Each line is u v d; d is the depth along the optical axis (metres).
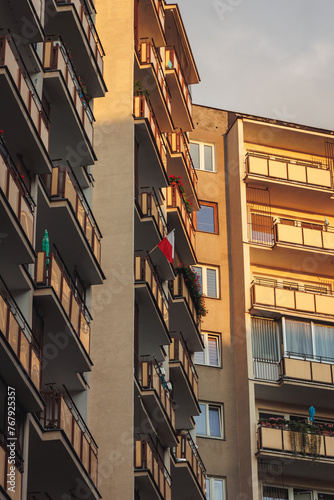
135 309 40.88
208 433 50.25
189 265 50.00
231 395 51.22
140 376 41.34
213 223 55.22
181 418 46.84
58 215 34.19
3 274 30.95
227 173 56.66
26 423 29.83
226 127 58.00
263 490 49.28
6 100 30.59
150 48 45.91
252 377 50.75
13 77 30.69
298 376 50.91
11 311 28.89
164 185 45.22
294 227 54.59
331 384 51.16
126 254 40.09
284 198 56.25
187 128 52.69
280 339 52.09
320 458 49.31
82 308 36.03
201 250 54.22
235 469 49.56
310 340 52.44
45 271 32.25
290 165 56.06
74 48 37.97
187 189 51.00
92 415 37.84
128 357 38.56
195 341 48.06
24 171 32.28
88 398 37.44
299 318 52.66
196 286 47.81
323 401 51.81
